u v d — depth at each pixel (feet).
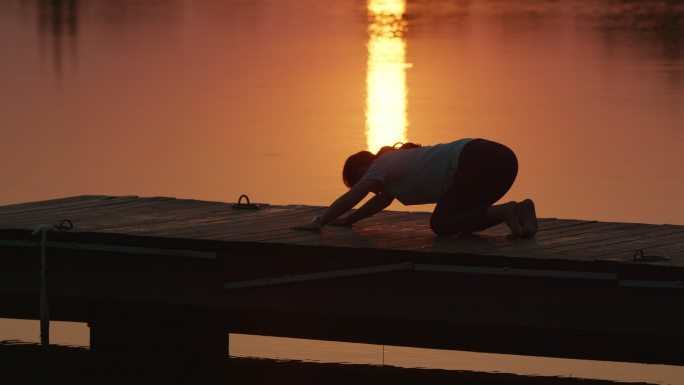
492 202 72.79
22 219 79.30
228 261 71.46
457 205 71.67
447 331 70.74
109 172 140.26
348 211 81.82
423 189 73.05
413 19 374.43
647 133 163.63
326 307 69.87
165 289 72.84
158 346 77.00
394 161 73.15
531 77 226.38
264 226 76.38
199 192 129.80
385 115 181.47
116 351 77.61
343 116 180.86
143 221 78.33
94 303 74.49
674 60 249.75
